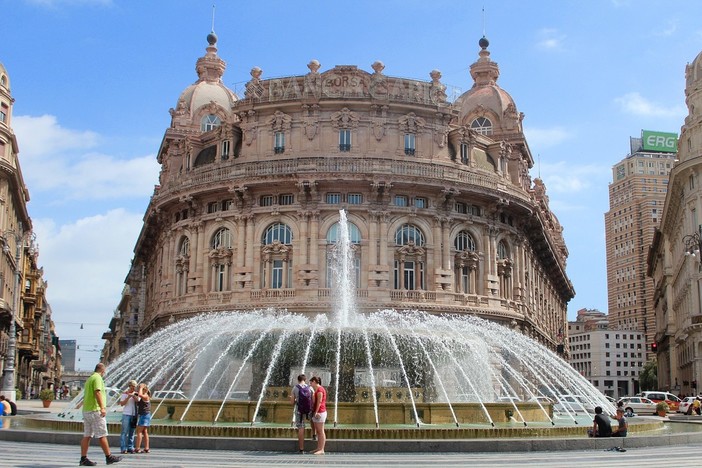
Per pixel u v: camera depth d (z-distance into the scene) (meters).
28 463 21.86
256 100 77.38
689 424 41.06
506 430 29.55
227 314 64.44
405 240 75.00
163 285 83.25
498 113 92.44
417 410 33.38
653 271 155.12
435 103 77.75
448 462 23.08
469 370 49.06
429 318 58.12
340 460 23.48
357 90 76.75
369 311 71.81
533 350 50.53
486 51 97.88
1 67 82.88
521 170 91.56
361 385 40.31
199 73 98.19
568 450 27.34
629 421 38.91
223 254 76.38
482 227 79.19
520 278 84.88
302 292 72.62
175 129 91.12
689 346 89.12
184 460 23.16
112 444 27.81
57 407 68.94
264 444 26.30
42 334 153.00
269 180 73.75
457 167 77.62
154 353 49.22
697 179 82.25
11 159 85.25
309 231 73.94
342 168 73.88
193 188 77.56
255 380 40.09
